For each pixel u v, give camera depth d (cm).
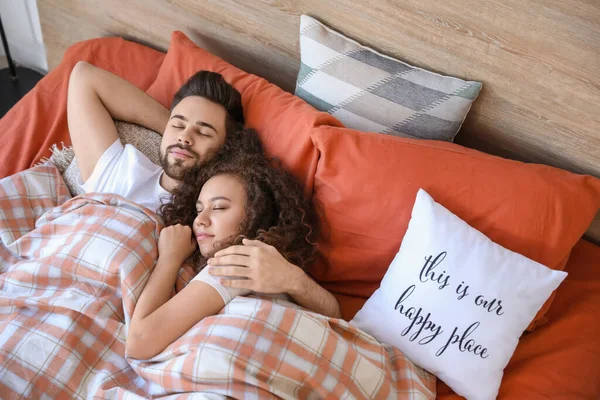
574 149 121
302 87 142
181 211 126
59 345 102
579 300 117
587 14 105
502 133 130
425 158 114
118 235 114
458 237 104
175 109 133
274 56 159
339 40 136
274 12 149
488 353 99
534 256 108
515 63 118
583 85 112
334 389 94
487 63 121
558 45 111
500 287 100
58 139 154
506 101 124
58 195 138
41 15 211
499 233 109
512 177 110
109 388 100
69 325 104
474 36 120
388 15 129
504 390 103
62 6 202
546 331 112
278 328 95
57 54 220
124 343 107
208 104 131
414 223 108
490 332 99
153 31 183
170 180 136
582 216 109
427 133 130
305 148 124
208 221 115
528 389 102
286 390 94
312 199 125
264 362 92
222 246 115
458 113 126
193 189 127
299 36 149
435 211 107
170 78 155
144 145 146
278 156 129
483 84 125
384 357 101
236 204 116
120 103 146
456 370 100
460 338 99
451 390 105
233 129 134
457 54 124
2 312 110
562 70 113
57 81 166
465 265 102
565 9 107
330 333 97
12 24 239
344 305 123
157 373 97
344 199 118
